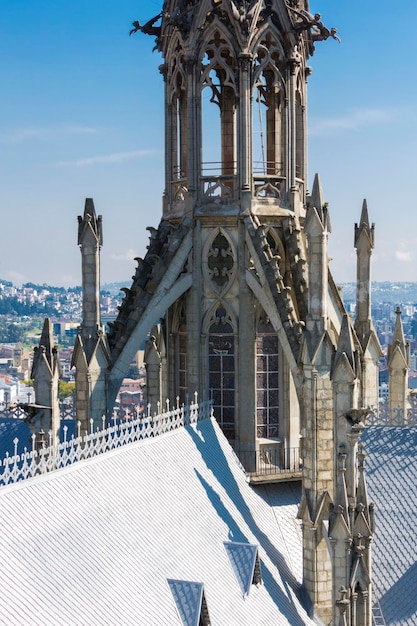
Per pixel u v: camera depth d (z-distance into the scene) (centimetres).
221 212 5422
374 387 5875
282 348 5297
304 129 5791
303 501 4547
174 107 5738
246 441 5381
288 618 4181
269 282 5156
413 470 5172
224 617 3706
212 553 3997
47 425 4919
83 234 5122
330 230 4925
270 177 5516
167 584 3531
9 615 2709
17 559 2916
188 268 5494
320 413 4491
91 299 5159
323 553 4503
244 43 5341
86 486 3506
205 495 4312
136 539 3553
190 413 4966
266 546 4581
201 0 5391
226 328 5475
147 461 4041
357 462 4881
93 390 5159
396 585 4741
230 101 5847
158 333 6034
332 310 5734
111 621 3095
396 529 4956
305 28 5491
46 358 4916
